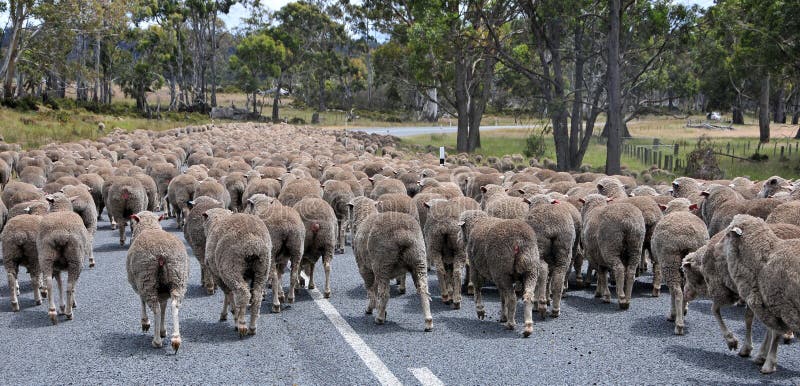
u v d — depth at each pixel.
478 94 66.62
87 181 18.83
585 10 39.31
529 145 47.19
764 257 8.06
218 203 12.66
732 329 10.04
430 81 60.38
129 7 68.75
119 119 71.56
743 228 8.32
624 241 11.02
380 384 8.00
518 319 10.70
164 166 21.47
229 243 9.57
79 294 12.20
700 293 9.74
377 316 10.39
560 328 10.12
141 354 9.06
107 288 12.62
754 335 9.74
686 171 37.00
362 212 12.65
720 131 83.31
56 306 11.42
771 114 108.69
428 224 11.76
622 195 14.75
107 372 8.43
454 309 11.29
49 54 66.94
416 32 43.72
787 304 7.70
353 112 114.81
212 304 11.60
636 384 7.97
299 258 11.36
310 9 106.94
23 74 84.75
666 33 39.16
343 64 120.25
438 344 9.41
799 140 66.25
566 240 10.63
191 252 16.17
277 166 25.17
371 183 19.14
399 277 12.48
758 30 42.00
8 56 62.78
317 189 15.88
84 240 10.88
